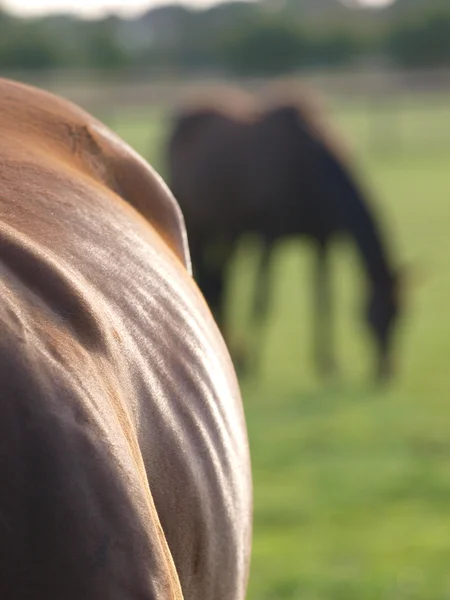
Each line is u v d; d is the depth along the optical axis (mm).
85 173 3412
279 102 17766
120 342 2451
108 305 2551
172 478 2609
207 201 17484
